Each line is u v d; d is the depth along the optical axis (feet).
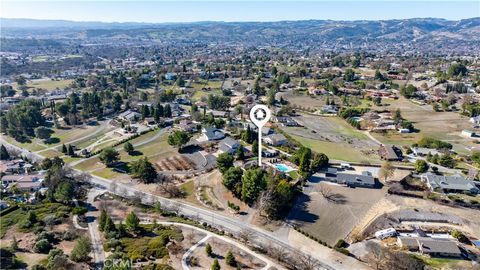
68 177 444.55
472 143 594.24
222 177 457.68
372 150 564.71
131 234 335.06
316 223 370.53
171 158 536.83
